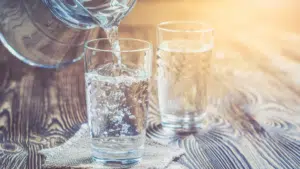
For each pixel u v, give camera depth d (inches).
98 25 37.5
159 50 35.5
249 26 61.1
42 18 37.7
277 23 62.9
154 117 37.5
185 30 36.2
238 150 32.1
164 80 35.3
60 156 30.6
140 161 30.2
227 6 68.6
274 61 48.5
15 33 38.3
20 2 37.5
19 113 36.9
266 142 33.2
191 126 35.5
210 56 35.8
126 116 29.7
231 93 41.3
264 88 42.3
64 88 41.6
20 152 31.5
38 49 38.9
